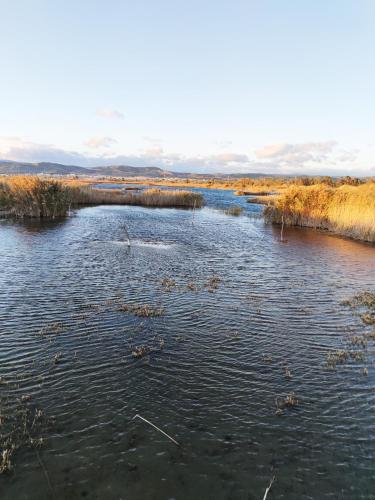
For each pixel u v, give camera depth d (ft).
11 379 26.45
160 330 36.09
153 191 211.20
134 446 20.54
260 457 20.11
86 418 22.63
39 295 44.60
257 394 25.96
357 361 31.30
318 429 22.50
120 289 48.42
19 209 122.21
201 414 23.52
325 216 122.83
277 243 92.12
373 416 23.97
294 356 31.91
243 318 40.40
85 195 186.91
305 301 47.14
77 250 72.13
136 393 25.39
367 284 56.39
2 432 21.18
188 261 67.97
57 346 31.76
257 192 341.41
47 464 19.07
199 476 18.71
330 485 18.40
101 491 17.61
